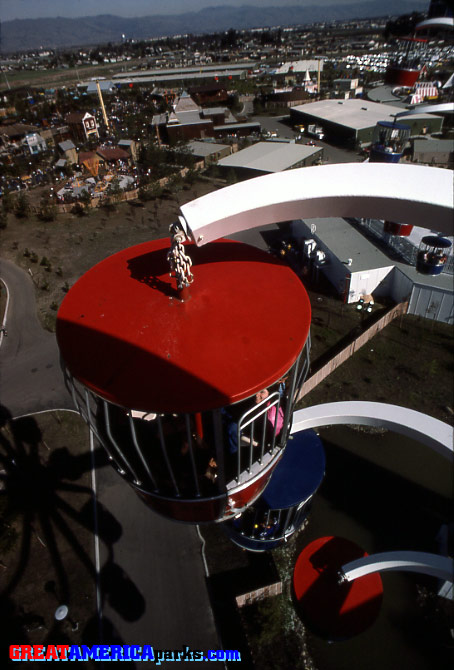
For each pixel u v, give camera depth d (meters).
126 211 49.84
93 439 22.89
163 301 5.45
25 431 23.66
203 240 4.91
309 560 16.64
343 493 19.80
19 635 15.74
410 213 4.46
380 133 24.23
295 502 13.19
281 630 15.71
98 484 20.72
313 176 4.92
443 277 27.83
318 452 14.62
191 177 55.53
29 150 68.62
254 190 4.88
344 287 30.69
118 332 5.08
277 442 6.22
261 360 4.65
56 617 15.14
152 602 16.38
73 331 5.18
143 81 128.38
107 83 121.50
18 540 18.70
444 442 12.02
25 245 43.50
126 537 18.52
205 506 5.73
